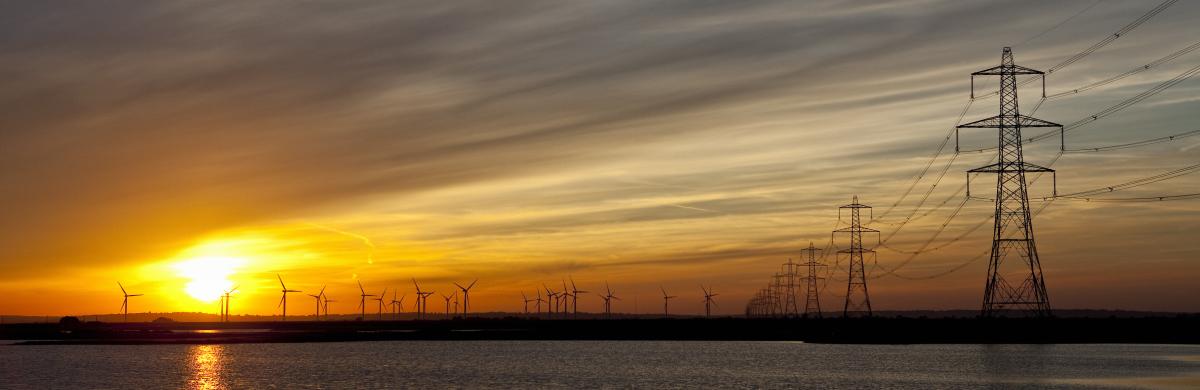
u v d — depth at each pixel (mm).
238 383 130750
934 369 141500
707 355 185875
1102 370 135375
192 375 142625
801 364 156250
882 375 133375
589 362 168625
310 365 162500
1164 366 140625
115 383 131500
